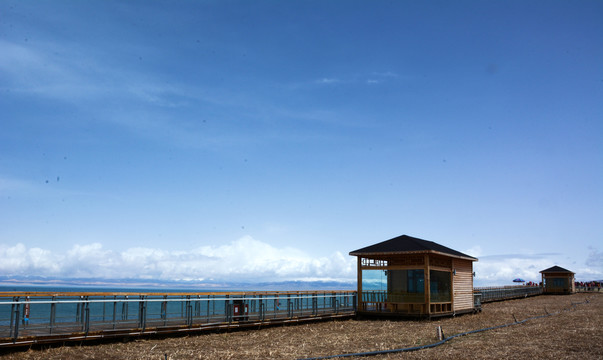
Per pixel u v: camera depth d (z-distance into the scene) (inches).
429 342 681.6
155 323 719.1
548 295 2632.9
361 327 912.9
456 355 573.6
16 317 557.6
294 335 782.5
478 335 757.3
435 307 1106.1
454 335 750.5
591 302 1828.2
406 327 914.1
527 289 2508.6
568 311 1327.5
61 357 540.7
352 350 623.2
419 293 1097.4
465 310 1251.2
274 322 878.4
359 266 1161.4
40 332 600.4
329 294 1068.5
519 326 893.8
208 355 581.3
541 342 666.8
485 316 1194.0
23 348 566.3
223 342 691.4
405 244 1120.8
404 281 1126.4
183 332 734.5
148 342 666.2
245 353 598.5
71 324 629.9
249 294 854.5
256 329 842.2
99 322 645.3
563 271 2689.5
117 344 637.3
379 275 1213.7
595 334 751.1
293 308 959.0
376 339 729.0
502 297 2128.4
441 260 1167.6
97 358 546.3
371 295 1138.7
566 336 729.6
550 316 1133.1
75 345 608.1
